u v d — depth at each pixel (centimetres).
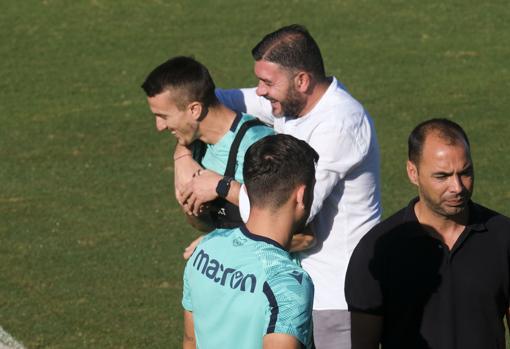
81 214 3662
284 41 2025
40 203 3756
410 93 4744
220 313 1568
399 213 1827
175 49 5322
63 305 3039
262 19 5631
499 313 1800
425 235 1777
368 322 1830
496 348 1802
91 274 3228
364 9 5697
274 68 2027
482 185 3841
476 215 1784
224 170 2088
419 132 1769
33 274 3234
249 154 1589
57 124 4503
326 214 2094
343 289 2105
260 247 1561
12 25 5609
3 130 4456
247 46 5325
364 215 2100
